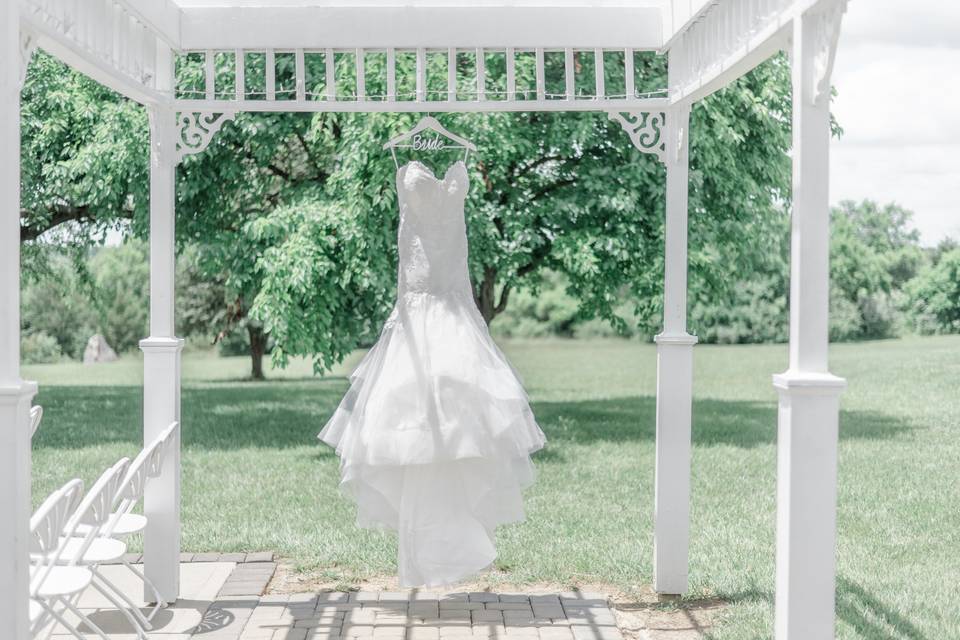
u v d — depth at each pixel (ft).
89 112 36.68
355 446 14.92
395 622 15.15
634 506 25.71
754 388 58.90
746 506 25.82
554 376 71.31
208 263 37.60
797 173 10.00
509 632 14.65
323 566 18.67
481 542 14.71
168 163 15.53
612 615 15.43
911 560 20.67
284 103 15.38
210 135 15.53
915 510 26.22
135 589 16.81
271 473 31.09
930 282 79.97
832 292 81.25
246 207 40.40
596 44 15.46
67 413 46.24
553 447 37.32
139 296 81.76
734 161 38.93
